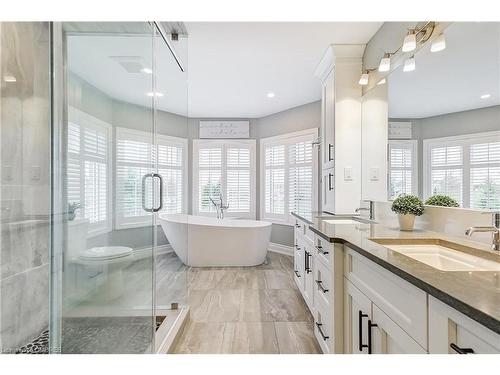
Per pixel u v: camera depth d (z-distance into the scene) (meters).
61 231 1.61
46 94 1.84
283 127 5.07
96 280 1.85
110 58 2.15
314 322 2.34
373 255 1.19
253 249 4.25
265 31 2.61
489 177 1.44
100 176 2.03
